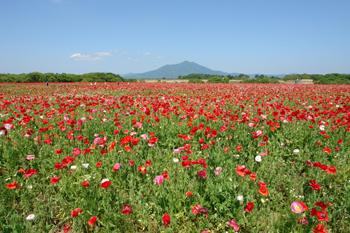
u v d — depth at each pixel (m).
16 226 2.29
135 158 3.61
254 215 2.57
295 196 2.92
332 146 4.32
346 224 2.49
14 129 5.49
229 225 2.46
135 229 2.55
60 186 3.11
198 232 2.41
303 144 4.55
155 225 2.56
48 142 4.18
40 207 2.69
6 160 3.84
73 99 11.14
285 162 4.04
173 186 2.95
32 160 3.68
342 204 2.69
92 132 5.20
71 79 78.12
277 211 2.76
